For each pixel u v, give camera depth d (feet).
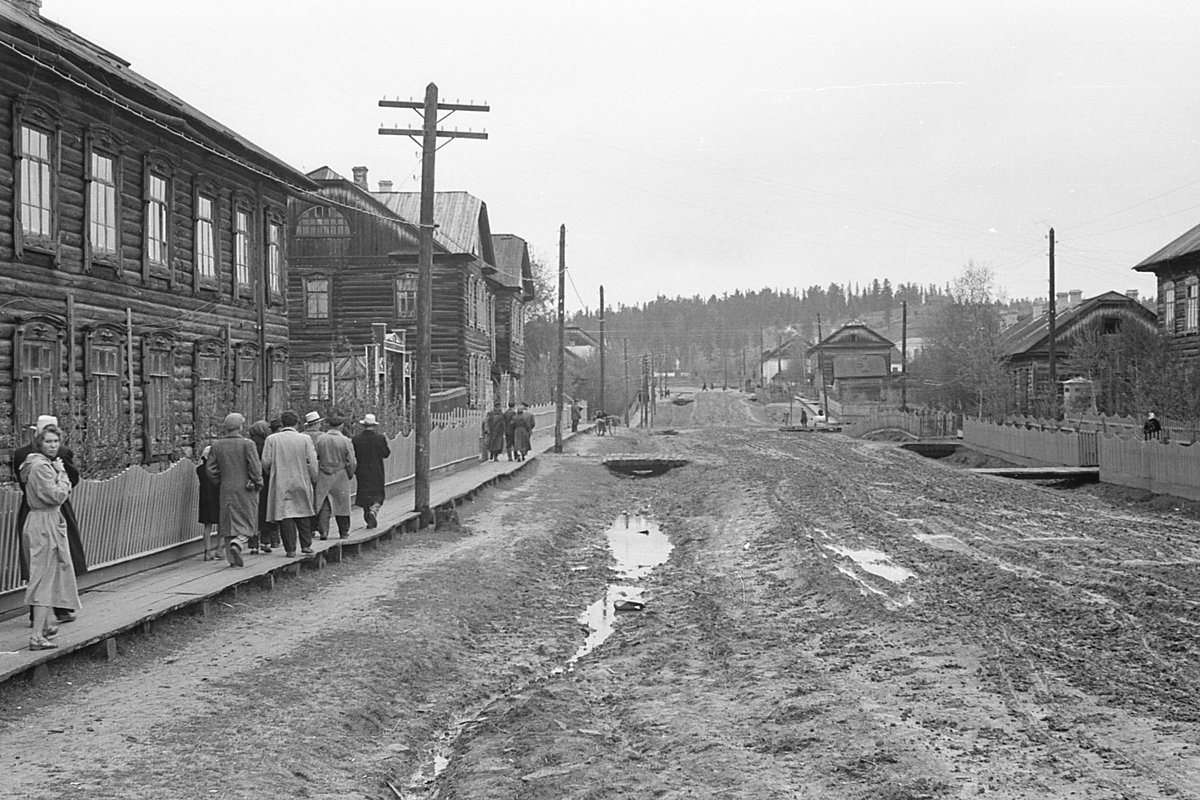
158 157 79.92
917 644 41.29
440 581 56.70
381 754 32.09
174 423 80.12
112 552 46.83
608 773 28.32
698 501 106.32
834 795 25.21
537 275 320.70
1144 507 91.20
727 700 35.58
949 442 178.29
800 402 361.10
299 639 42.09
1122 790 24.70
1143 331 164.55
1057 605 47.21
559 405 171.53
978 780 25.62
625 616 54.60
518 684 42.19
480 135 78.07
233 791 26.37
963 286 225.15
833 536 72.90
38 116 64.54
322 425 92.89
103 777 26.40
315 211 162.61
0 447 58.44
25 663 32.78
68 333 67.10
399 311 162.40
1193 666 36.29
